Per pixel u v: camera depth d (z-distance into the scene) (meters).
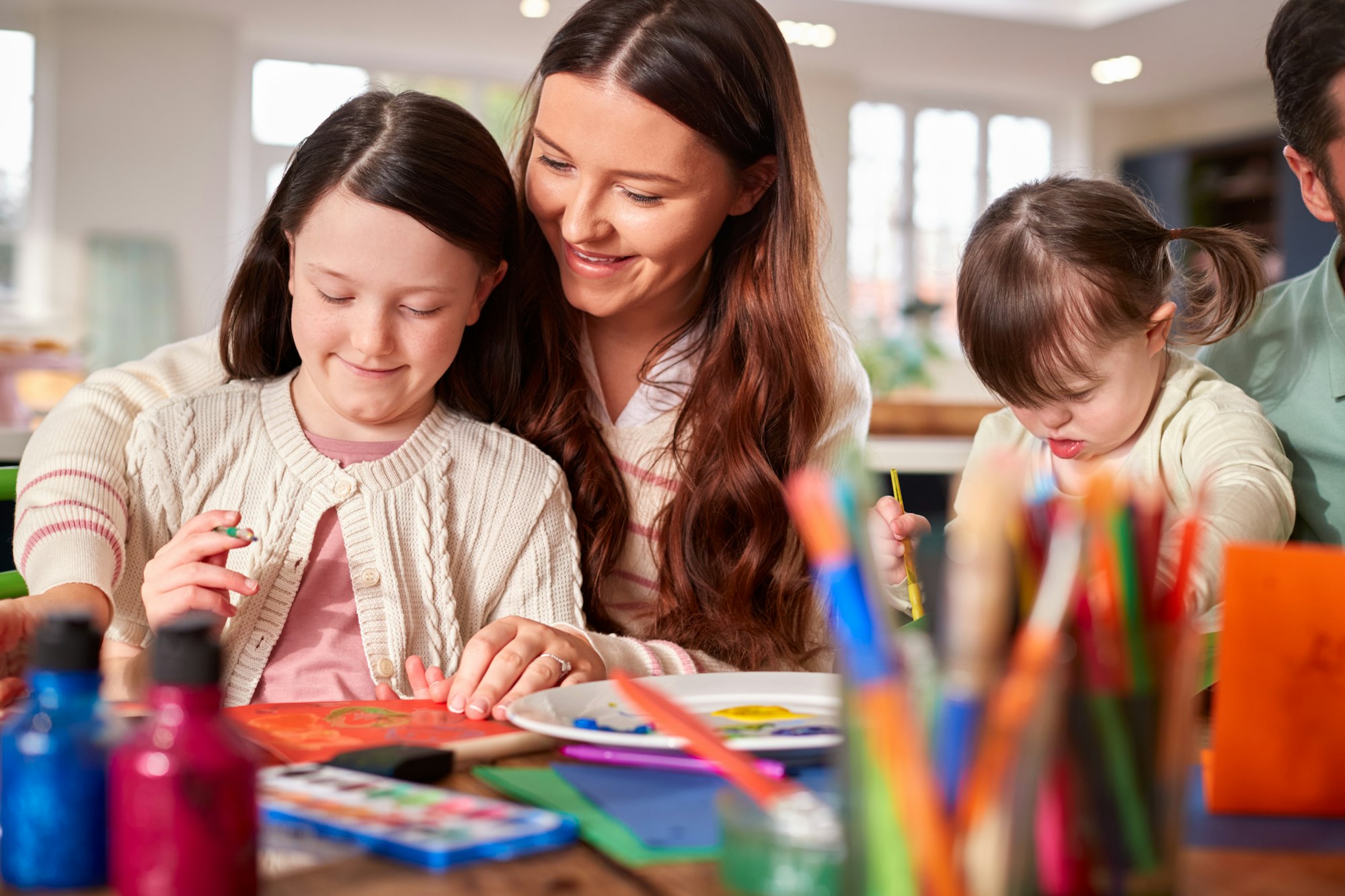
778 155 1.26
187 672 0.47
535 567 1.20
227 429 1.16
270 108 6.87
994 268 1.27
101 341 6.48
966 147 8.09
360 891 0.49
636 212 1.14
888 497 1.27
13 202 6.48
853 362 1.47
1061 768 0.43
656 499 1.32
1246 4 6.05
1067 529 0.39
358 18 6.46
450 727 0.79
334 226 1.05
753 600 1.27
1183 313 1.34
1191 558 0.48
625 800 0.62
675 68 1.10
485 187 1.12
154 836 0.45
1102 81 7.69
